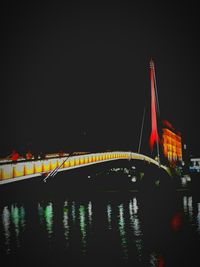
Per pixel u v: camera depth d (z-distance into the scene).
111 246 34.09
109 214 51.38
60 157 56.59
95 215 50.31
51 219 46.25
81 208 56.38
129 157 91.44
